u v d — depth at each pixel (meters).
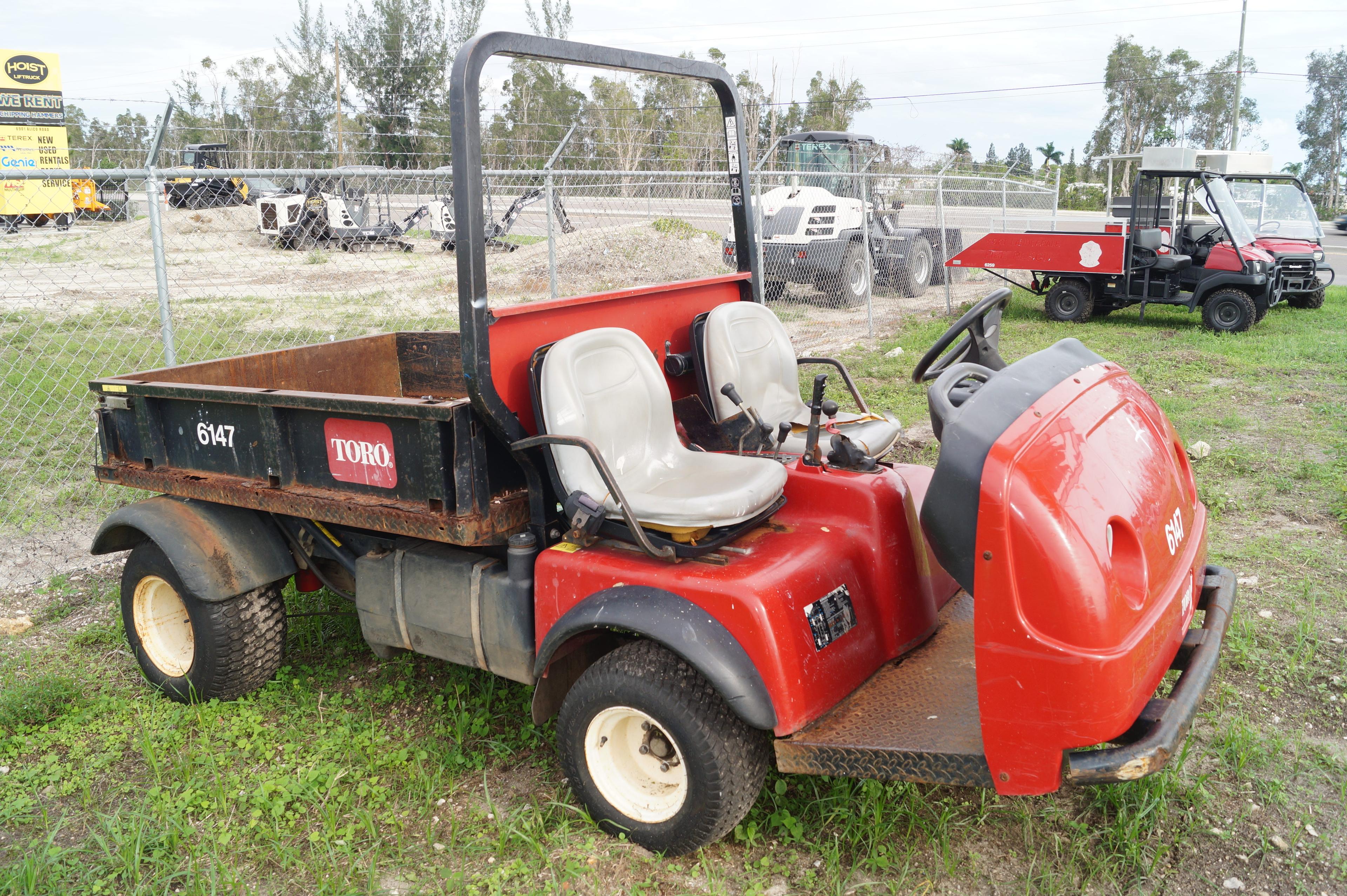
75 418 8.03
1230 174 14.32
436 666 4.17
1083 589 2.29
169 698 3.98
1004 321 13.50
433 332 5.12
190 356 10.07
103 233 18.45
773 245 13.88
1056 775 2.38
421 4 42.34
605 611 2.77
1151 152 12.45
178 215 21.48
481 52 2.84
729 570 2.77
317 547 3.93
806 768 2.66
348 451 3.31
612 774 2.98
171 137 31.09
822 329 12.75
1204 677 2.62
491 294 11.82
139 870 2.86
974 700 2.82
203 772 3.39
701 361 3.93
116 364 9.71
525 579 3.13
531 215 15.52
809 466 3.28
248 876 2.89
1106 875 2.75
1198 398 8.68
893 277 15.41
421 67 42.22
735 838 2.98
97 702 3.92
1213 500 5.87
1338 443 6.96
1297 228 13.93
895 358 10.58
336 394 3.38
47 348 10.39
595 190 17.73
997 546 2.34
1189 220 12.88
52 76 25.12
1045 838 2.93
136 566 3.93
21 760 3.58
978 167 17.28
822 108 44.50
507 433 3.07
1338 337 11.61
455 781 3.31
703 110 21.50
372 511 3.22
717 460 3.30
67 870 2.91
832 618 2.84
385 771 3.39
